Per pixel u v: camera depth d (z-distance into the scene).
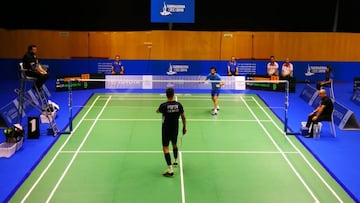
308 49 24.17
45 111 14.30
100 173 11.09
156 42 23.91
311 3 25.11
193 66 24.06
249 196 9.89
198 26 25.45
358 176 10.97
